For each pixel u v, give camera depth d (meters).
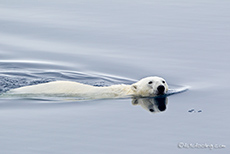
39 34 85.12
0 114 50.00
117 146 42.06
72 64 72.19
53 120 48.19
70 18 94.88
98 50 77.69
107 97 56.41
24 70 70.38
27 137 43.81
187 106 53.50
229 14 98.38
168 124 47.66
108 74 68.31
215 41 81.69
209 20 94.12
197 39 82.94
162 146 42.28
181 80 64.56
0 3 105.19
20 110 51.38
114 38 83.44
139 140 43.47
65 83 58.12
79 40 82.31
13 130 45.41
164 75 66.75
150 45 80.00
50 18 94.38
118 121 48.19
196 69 68.69
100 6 105.12
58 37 83.81
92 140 43.31
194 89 60.41
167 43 80.94
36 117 49.09
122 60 73.12
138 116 49.81
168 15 98.00
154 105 53.62
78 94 56.31
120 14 98.50
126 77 67.06
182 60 72.75
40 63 72.56
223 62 71.38
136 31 87.38
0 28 87.56
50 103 53.84
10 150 41.12
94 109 51.94
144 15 98.00
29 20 92.56
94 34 85.50
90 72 69.25
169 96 57.53
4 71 69.81
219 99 55.97
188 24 91.69
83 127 46.38
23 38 83.12
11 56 75.19
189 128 46.66
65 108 52.16
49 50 77.75
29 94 56.81
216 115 50.38
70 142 42.81
